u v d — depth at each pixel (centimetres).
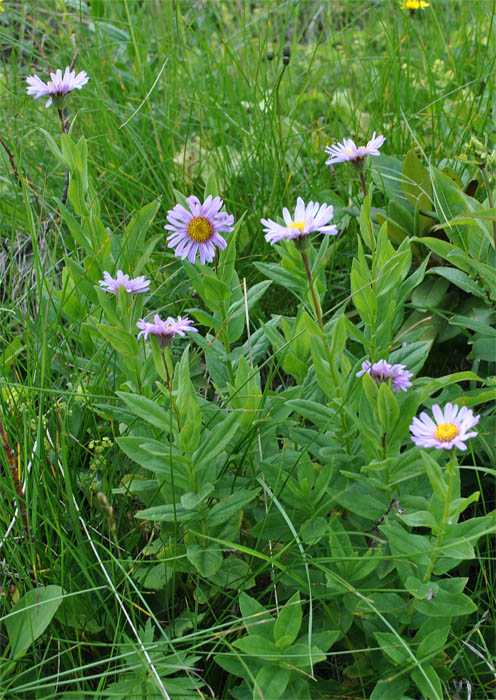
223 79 114
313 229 67
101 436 81
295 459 74
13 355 82
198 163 107
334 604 71
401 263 72
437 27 123
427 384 71
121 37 126
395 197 91
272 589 73
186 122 112
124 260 80
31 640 68
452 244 83
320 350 70
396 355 74
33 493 72
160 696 67
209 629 67
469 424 62
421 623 69
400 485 73
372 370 69
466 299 86
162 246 97
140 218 79
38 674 68
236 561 71
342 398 70
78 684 67
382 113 103
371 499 70
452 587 68
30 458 75
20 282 96
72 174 76
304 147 107
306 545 72
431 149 100
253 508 75
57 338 85
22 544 74
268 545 74
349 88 120
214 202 72
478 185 88
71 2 129
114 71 118
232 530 72
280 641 66
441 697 65
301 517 72
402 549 66
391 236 89
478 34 110
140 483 73
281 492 71
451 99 110
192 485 70
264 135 104
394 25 117
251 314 91
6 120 108
